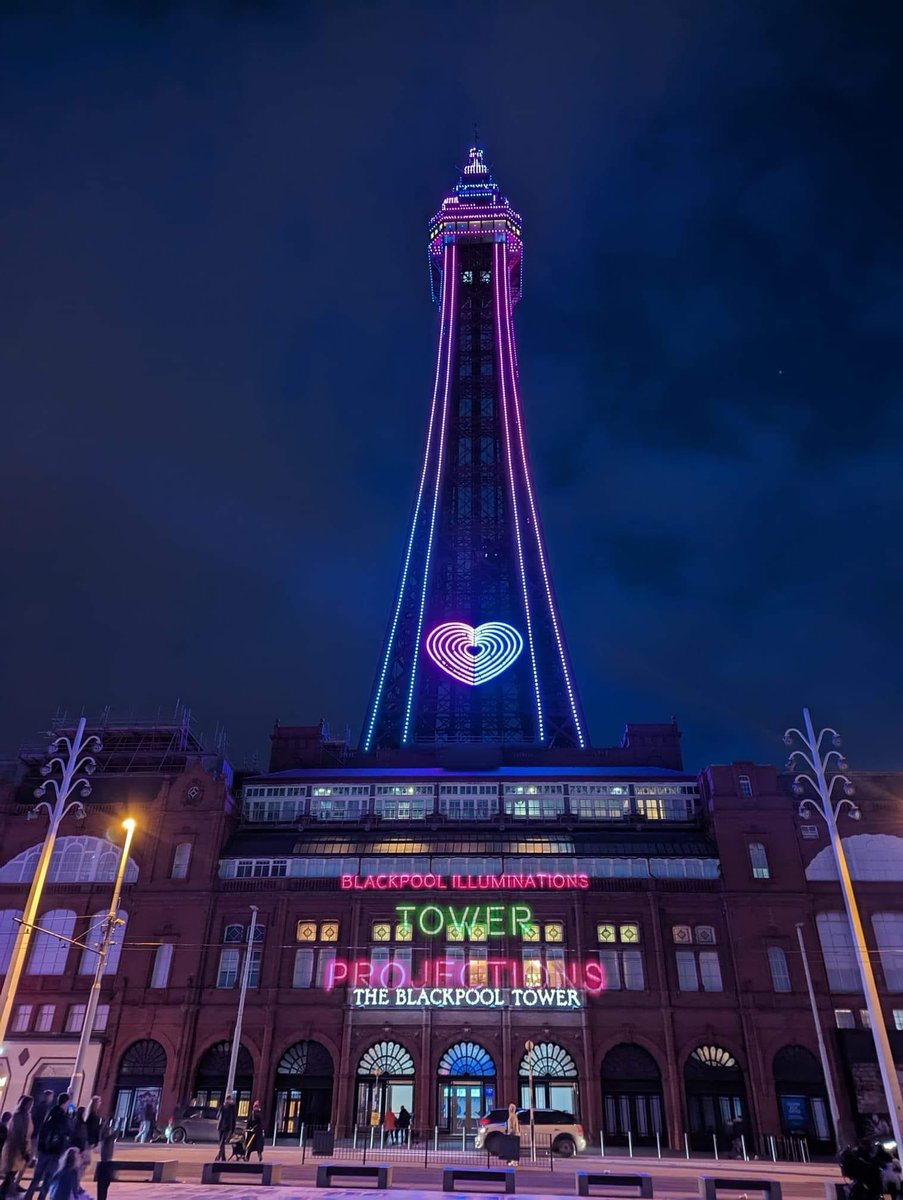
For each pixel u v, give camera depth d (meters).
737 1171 48.84
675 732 96.75
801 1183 42.06
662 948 72.50
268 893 75.94
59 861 79.44
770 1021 69.44
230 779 86.44
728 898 74.19
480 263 181.50
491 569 142.12
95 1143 28.08
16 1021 73.12
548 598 134.12
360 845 79.62
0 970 75.56
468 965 72.62
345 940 73.94
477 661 127.75
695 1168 50.16
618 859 76.81
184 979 72.88
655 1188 37.06
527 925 74.00
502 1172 33.25
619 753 95.88
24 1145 26.14
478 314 176.25
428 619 132.75
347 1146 61.22
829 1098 65.88
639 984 71.81
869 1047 67.88
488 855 77.25
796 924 72.94
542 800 85.25
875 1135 46.88
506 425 153.62
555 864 76.50
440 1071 69.38
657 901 74.25
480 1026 70.06
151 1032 71.19
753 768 80.25
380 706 125.12
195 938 74.50
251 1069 70.19
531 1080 65.94
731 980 71.62
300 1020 71.06
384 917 74.69
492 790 85.75
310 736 97.75
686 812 83.75
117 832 80.25
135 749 94.75
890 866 76.06
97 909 76.94
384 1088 69.06
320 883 76.06
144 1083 69.88
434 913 74.38
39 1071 70.69
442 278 176.38
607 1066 69.12
